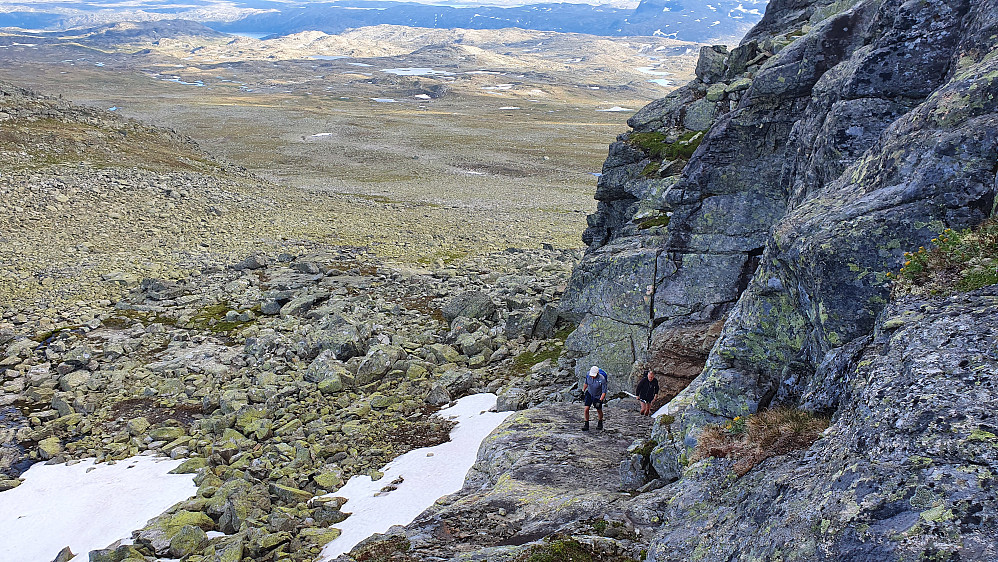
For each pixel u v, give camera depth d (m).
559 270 45.31
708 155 20.59
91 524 17.66
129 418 25.61
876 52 14.38
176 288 41.75
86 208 60.59
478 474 16.34
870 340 9.86
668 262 21.78
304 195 78.19
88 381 28.69
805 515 7.23
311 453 20.94
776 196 19.72
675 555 9.05
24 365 30.59
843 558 6.28
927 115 11.21
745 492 9.08
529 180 110.12
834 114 15.02
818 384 10.59
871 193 11.18
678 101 29.31
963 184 10.00
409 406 24.97
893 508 6.36
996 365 7.27
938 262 9.39
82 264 46.41
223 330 35.97
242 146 135.00
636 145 27.83
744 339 13.35
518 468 14.70
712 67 29.03
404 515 15.51
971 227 9.63
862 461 7.21
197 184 74.38
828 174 15.21
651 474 13.40
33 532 17.58
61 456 22.38
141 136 93.94
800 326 12.63
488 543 11.12
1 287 41.28
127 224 58.03
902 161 11.00
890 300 9.73
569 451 15.66
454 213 75.06
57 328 35.62
